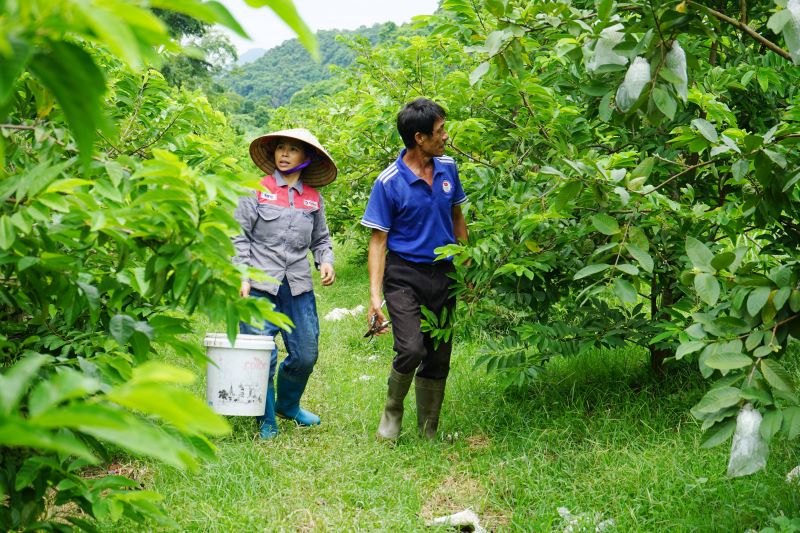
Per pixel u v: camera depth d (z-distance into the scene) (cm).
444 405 512
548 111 444
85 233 176
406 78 666
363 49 684
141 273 198
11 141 203
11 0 87
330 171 488
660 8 255
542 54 501
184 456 101
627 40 268
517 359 446
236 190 165
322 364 641
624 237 317
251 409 448
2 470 187
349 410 515
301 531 335
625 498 349
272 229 465
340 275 1158
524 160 486
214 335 447
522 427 449
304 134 470
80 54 92
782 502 321
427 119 419
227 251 174
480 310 444
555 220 423
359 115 672
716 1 436
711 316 279
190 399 83
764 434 240
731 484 345
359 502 362
